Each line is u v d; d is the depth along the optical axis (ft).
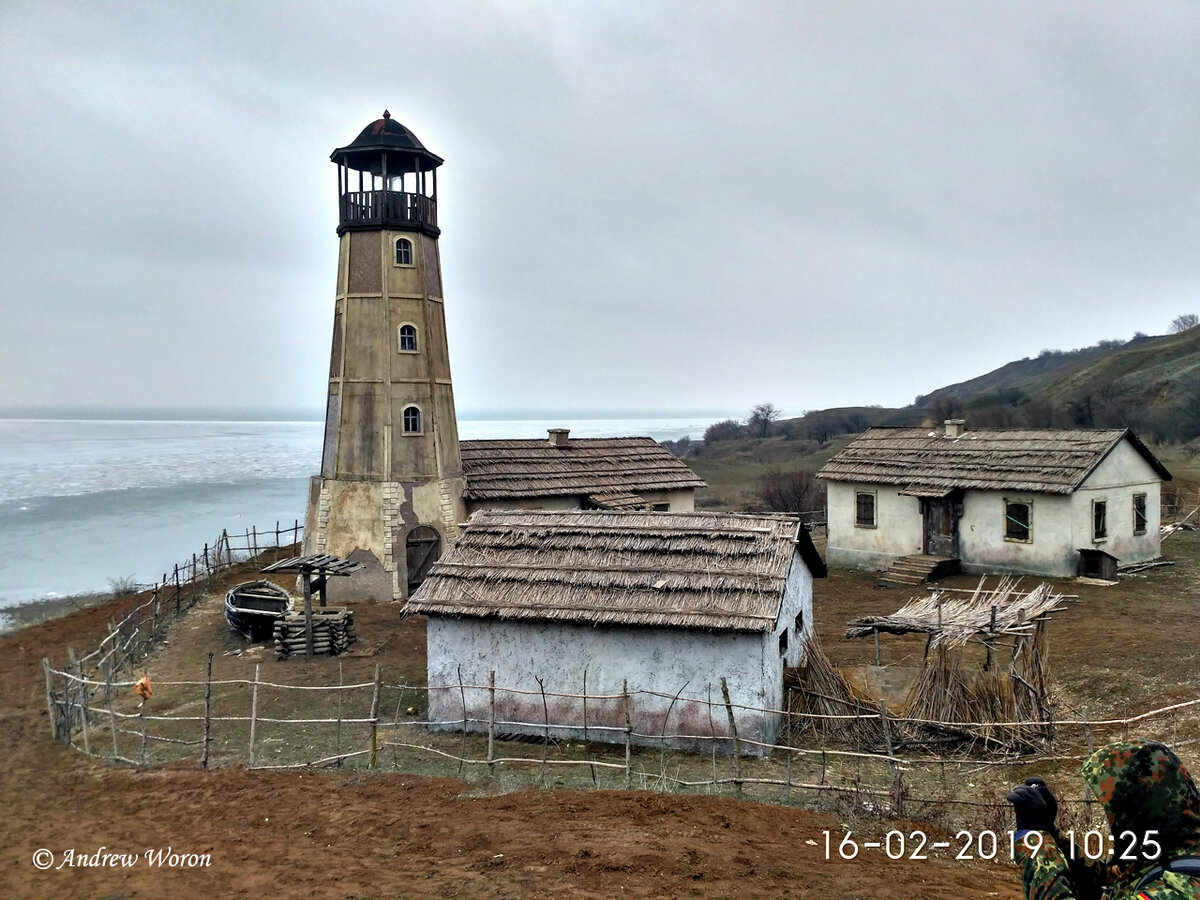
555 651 57.47
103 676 71.51
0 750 56.85
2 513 228.43
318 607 89.10
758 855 35.27
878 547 119.44
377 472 102.37
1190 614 84.53
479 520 67.92
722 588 55.42
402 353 104.17
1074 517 101.91
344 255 105.81
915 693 54.85
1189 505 151.74
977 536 109.91
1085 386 339.98
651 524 63.36
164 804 45.37
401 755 54.13
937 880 33.12
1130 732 52.80
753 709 51.34
